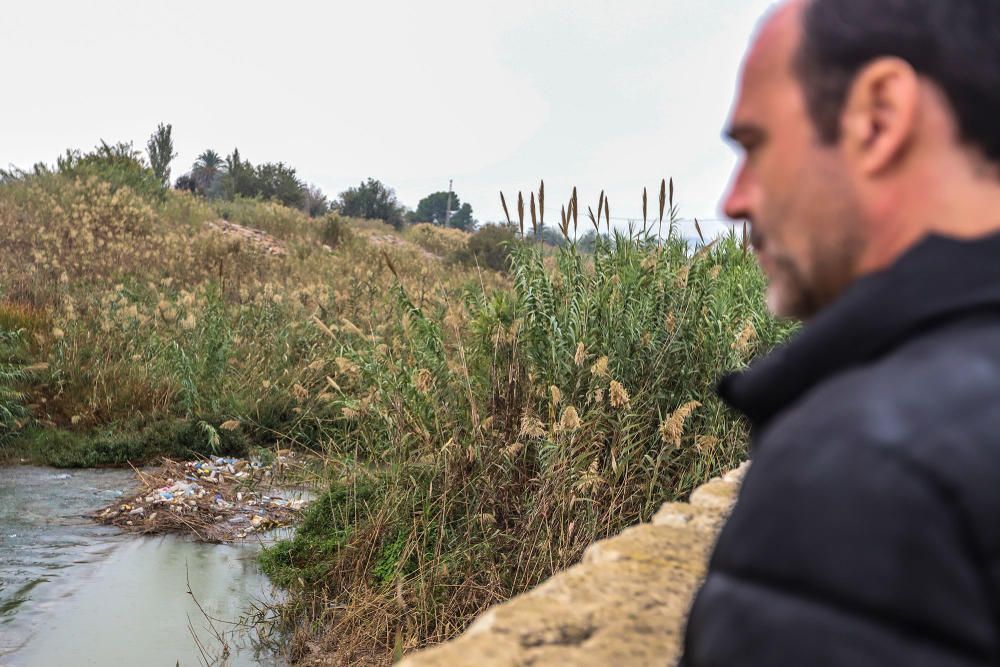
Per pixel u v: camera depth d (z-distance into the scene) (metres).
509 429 5.32
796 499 0.43
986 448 0.41
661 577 1.65
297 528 6.62
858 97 0.50
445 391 5.80
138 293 15.07
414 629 4.69
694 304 5.39
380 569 5.32
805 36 0.52
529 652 1.27
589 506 4.60
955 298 0.46
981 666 0.39
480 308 6.46
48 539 6.64
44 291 14.36
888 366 0.46
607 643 1.30
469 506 5.21
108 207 21.17
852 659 0.39
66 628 5.09
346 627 4.84
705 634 0.45
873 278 0.49
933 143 0.48
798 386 0.51
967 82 0.47
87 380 10.74
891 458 0.41
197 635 5.11
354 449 6.84
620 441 4.82
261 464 8.48
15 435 9.44
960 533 0.40
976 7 0.48
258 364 11.19
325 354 10.84
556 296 5.73
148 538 6.81
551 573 4.52
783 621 0.41
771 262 0.57
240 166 42.94
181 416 10.17
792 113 0.52
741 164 0.58
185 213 25.66
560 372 5.35
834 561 0.41
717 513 2.20
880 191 0.50
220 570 6.22
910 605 0.39
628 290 5.59
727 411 5.05
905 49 0.48
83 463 8.88
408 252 28.14
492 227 26.33
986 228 0.48
